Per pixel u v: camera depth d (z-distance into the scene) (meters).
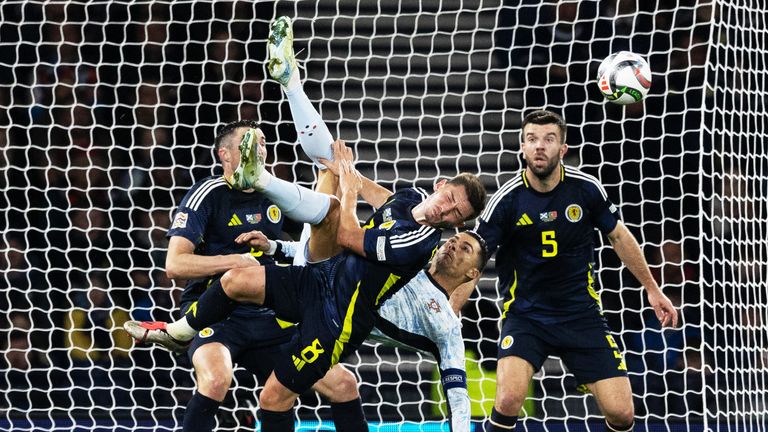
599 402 15.38
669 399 22.55
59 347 23.89
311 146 14.17
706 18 25.05
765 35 25.94
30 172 25.64
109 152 23.83
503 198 15.36
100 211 25.27
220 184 14.95
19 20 26.77
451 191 12.75
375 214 13.53
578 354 15.40
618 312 21.62
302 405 21.25
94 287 24.47
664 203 24.53
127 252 24.80
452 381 13.98
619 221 15.56
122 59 24.69
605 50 25.47
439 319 14.07
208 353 14.44
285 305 13.38
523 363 15.19
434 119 25.69
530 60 23.45
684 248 24.06
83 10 26.94
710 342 22.92
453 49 24.88
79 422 21.97
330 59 25.64
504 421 14.96
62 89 26.28
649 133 25.02
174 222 14.50
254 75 26.16
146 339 13.66
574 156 25.27
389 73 25.50
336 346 13.29
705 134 24.64
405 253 12.76
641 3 25.52
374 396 22.72
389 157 25.61
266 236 15.10
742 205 24.56
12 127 26.03
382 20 26.50
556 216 15.24
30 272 24.58
